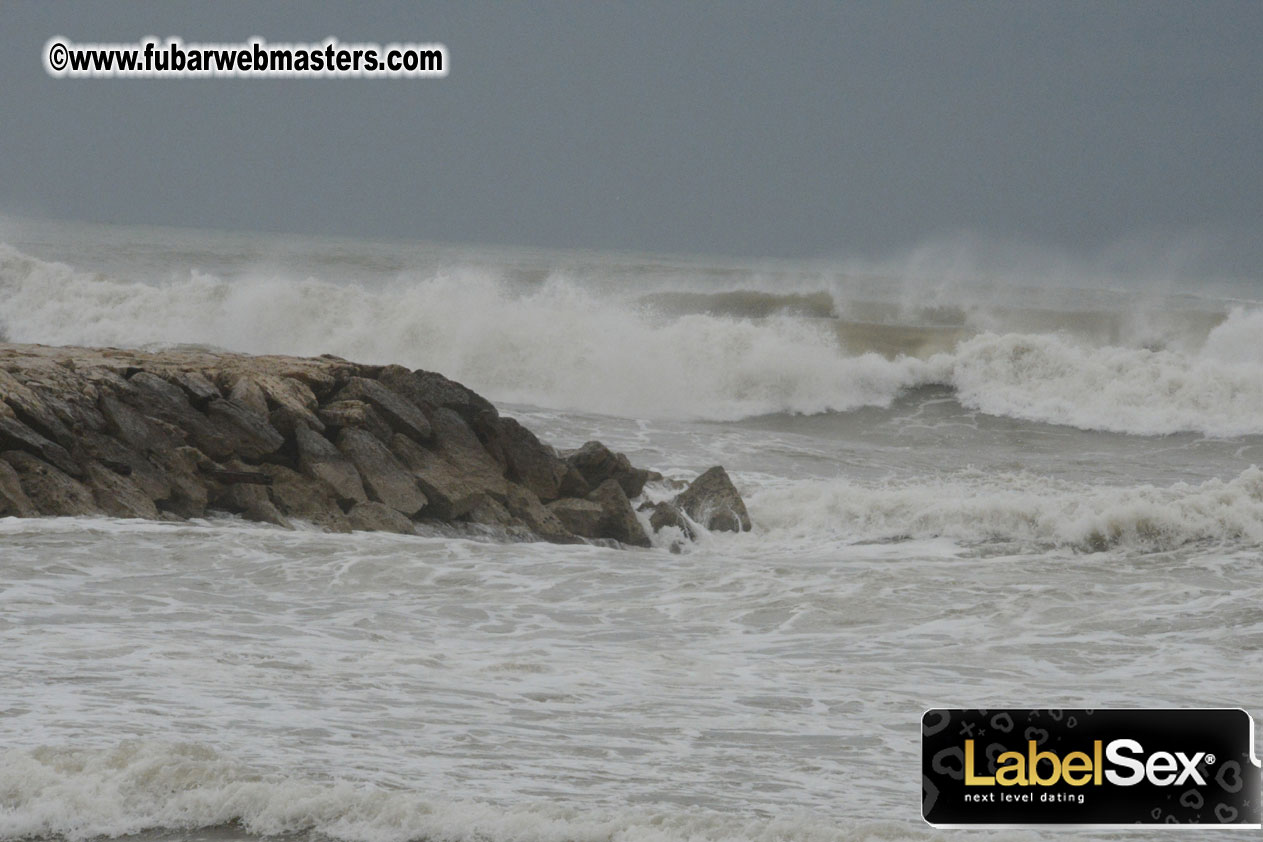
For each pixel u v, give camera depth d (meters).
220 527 50.84
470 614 42.12
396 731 26.31
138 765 21.38
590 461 61.00
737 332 106.50
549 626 41.09
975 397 105.81
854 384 105.25
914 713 30.81
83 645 33.34
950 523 59.47
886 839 20.03
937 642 40.38
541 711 29.00
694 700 31.19
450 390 60.00
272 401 56.62
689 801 22.81
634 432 83.31
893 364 107.06
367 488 54.84
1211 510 57.09
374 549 49.47
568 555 51.81
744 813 22.25
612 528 57.84
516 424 59.66
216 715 26.53
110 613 38.31
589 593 45.91
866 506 61.22
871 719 30.02
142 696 27.78
